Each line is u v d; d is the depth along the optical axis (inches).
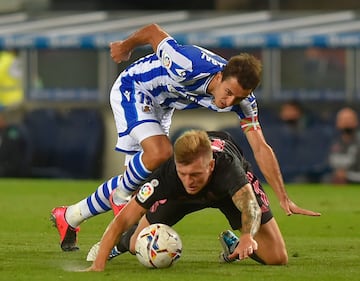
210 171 892.0
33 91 2551.7
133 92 1082.1
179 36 2390.5
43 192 1974.7
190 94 1017.5
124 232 957.2
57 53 2554.1
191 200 938.1
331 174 2266.2
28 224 1403.8
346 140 2252.7
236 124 2399.1
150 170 1031.6
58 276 900.0
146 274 911.0
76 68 2559.1
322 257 1063.6
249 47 2399.1
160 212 977.5
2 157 2322.8
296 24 2395.4
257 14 2452.0
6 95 2536.9
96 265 924.6
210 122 2404.0
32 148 2329.0
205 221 1451.8
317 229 1385.3
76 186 2118.6
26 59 2549.2
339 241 1238.9
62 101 2546.8
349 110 2272.4
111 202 1059.3
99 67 2554.1
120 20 2491.4
